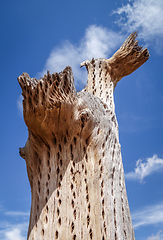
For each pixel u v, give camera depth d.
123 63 8.30
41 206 4.89
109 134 5.72
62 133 5.37
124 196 5.34
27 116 5.19
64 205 4.77
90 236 4.48
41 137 5.41
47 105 5.06
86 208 4.72
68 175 5.04
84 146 5.31
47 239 4.54
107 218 4.66
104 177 5.07
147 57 8.40
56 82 5.21
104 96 7.57
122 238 4.63
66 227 4.57
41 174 5.25
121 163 5.82
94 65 8.24
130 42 8.36
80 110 5.38
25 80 5.21
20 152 5.83
